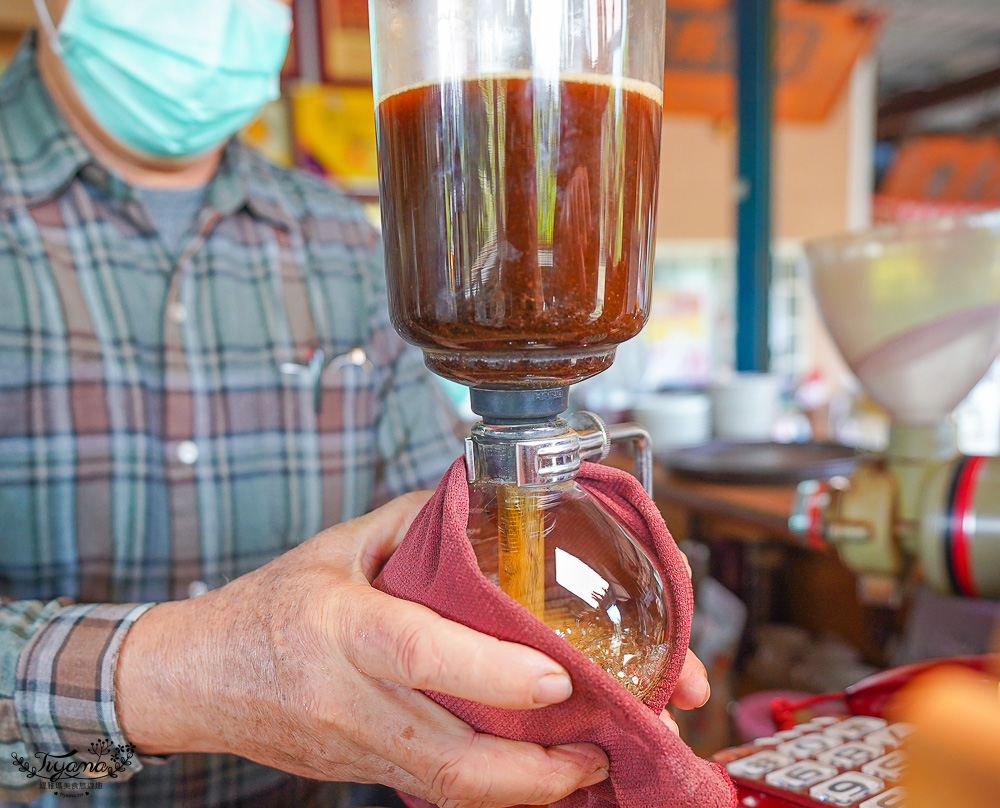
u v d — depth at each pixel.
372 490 1.04
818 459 1.36
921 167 5.69
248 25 0.88
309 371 0.96
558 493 0.39
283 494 0.94
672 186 3.65
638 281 0.36
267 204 0.99
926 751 0.26
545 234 0.33
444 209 0.34
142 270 0.90
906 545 0.75
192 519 0.88
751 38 1.97
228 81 0.88
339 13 2.64
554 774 0.36
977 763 0.24
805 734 0.52
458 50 0.32
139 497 0.86
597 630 0.37
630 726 0.33
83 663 0.49
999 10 5.03
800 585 1.15
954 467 0.72
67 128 0.87
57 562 0.83
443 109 0.33
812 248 0.83
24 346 0.82
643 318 0.37
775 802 0.44
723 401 1.75
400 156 0.35
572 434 0.38
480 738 0.37
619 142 0.34
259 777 0.81
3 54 2.16
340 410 0.98
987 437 2.98
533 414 0.37
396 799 0.65
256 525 0.92
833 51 3.46
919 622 0.86
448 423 1.10
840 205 4.10
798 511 0.82
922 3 4.90
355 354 1.00
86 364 0.84
